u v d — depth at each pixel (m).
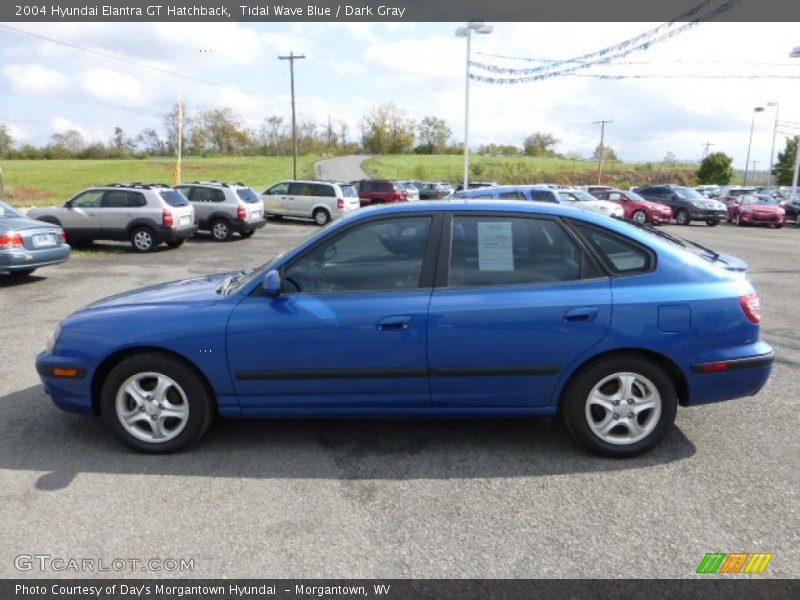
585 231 3.57
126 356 3.66
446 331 3.43
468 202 3.69
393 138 94.88
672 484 3.32
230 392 3.60
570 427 3.61
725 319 3.48
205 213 18.19
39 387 4.93
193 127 83.31
